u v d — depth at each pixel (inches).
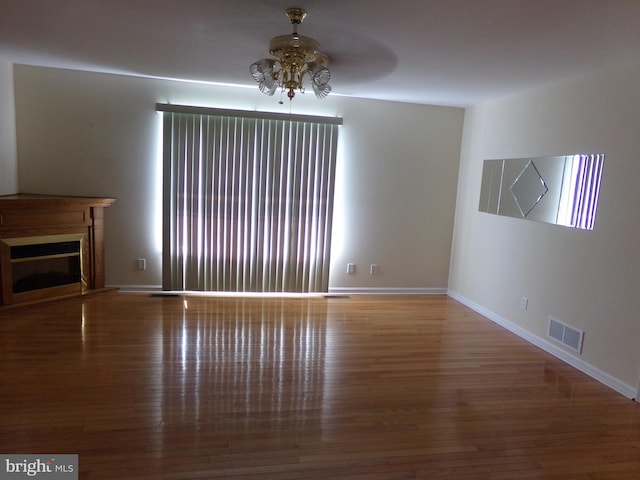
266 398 102.8
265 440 86.3
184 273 184.5
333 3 86.0
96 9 96.2
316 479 75.7
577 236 130.6
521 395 110.8
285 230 189.8
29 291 157.6
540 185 147.7
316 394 105.9
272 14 94.0
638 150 111.2
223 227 184.1
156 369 115.0
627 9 81.4
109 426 88.0
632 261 112.6
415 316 174.1
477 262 186.1
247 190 183.5
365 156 193.9
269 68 103.7
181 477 74.5
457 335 154.1
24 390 100.7
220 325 151.0
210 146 178.1
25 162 167.3
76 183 172.7
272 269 190.9
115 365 115.8
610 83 119.4
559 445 89.6
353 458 82.0
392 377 117.6
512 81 141.5
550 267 142.1
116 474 74.4
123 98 171.0
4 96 155.6
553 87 141.8
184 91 173.9
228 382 109.9
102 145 172.4
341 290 202.1
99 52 133.6
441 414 99.5
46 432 85.0
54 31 113.6
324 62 116.3
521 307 156.0
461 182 201.6
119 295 178.7
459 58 118.9
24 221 151.3
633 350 111.7
